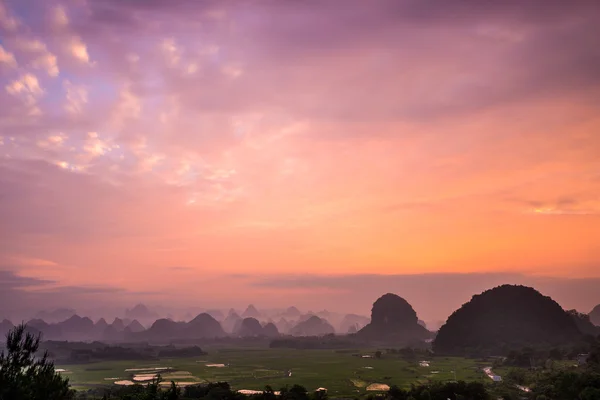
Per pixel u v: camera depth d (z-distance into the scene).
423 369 169.12
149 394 86.00
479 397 103.69
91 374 178.50
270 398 103.81
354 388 130.50
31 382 49.34
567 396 99.06
